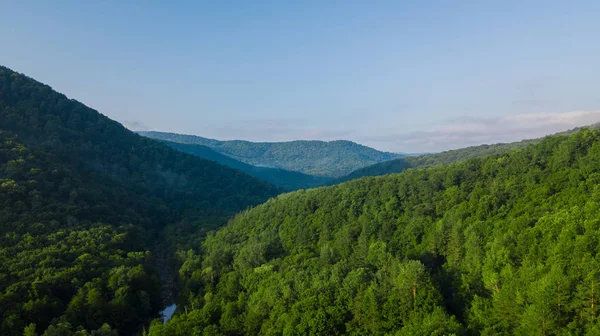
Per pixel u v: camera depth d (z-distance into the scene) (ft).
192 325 275.18
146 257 413.80
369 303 227.20
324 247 342.85
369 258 309.22
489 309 211.41
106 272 347.15
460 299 237.86
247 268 361.30
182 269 410.31
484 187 368.68
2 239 345.72
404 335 198.90
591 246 206.59
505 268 228.22
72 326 279.49
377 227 382.22
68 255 353.72
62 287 312.09
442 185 409.49
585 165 307.37
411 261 246.06
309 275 294.25
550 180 317.42
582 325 179.63
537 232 245.65
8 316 265.95
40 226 383.65
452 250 298.76
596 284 179.01
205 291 355.15
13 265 313.32
